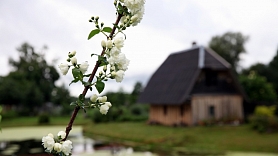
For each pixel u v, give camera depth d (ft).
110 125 83.97
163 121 76.43
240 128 60.70
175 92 70.69
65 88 163.73
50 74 180.45
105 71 6.37
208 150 45.96
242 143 48.73
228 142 50.01
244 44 162.20
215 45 162.20
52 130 79.92
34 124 95.86
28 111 143.33
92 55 6.29
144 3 6.52
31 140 61.41
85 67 6.28
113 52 6.25
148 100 79.92
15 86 147.23
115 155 45.03
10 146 53.36
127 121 94.94
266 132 54.65
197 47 75.56
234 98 71.82
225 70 71.31
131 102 129.18
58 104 164.86
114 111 98.17
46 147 5.86
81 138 65.87
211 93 69.97
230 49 161.99
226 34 163.43
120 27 6.55
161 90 77.46
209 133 57.62
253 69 150.30
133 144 55.11
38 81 176.65
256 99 93.15
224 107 70.49
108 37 6.51
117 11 6.57
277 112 72.84
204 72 70.18
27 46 178.91
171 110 74.08
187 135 56.54
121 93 128.16
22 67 174.91
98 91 6.16
